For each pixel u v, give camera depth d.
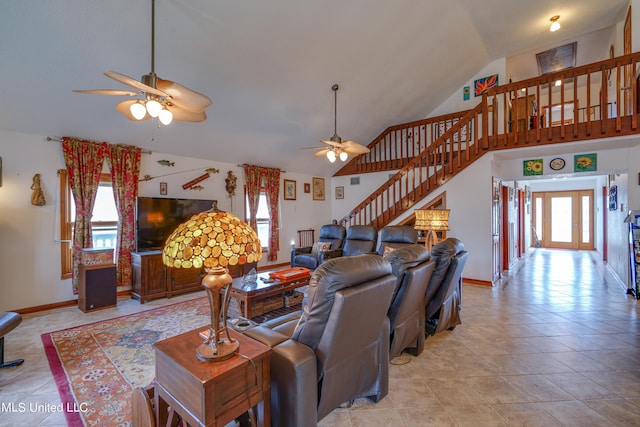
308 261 5.36
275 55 3.85
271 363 1.52
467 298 4.38
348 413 1.91
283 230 7.11
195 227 1.28
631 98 4.20
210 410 1.20
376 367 1.96
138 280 4.32
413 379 2.29
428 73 5.66
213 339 1.35
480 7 4.34
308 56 4.07
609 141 4.18
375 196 6.42
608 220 6.70
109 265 4.04
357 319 1.59
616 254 5.69
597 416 1.84
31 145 3.83
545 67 7.04
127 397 2.10
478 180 5.16
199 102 2.49
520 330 3.19
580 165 4.98
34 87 3.25
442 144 5.55
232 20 3.21
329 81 4.74
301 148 6.40
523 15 4.65
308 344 1.59
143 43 3.10
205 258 1.21
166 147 4.94
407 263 2.14
